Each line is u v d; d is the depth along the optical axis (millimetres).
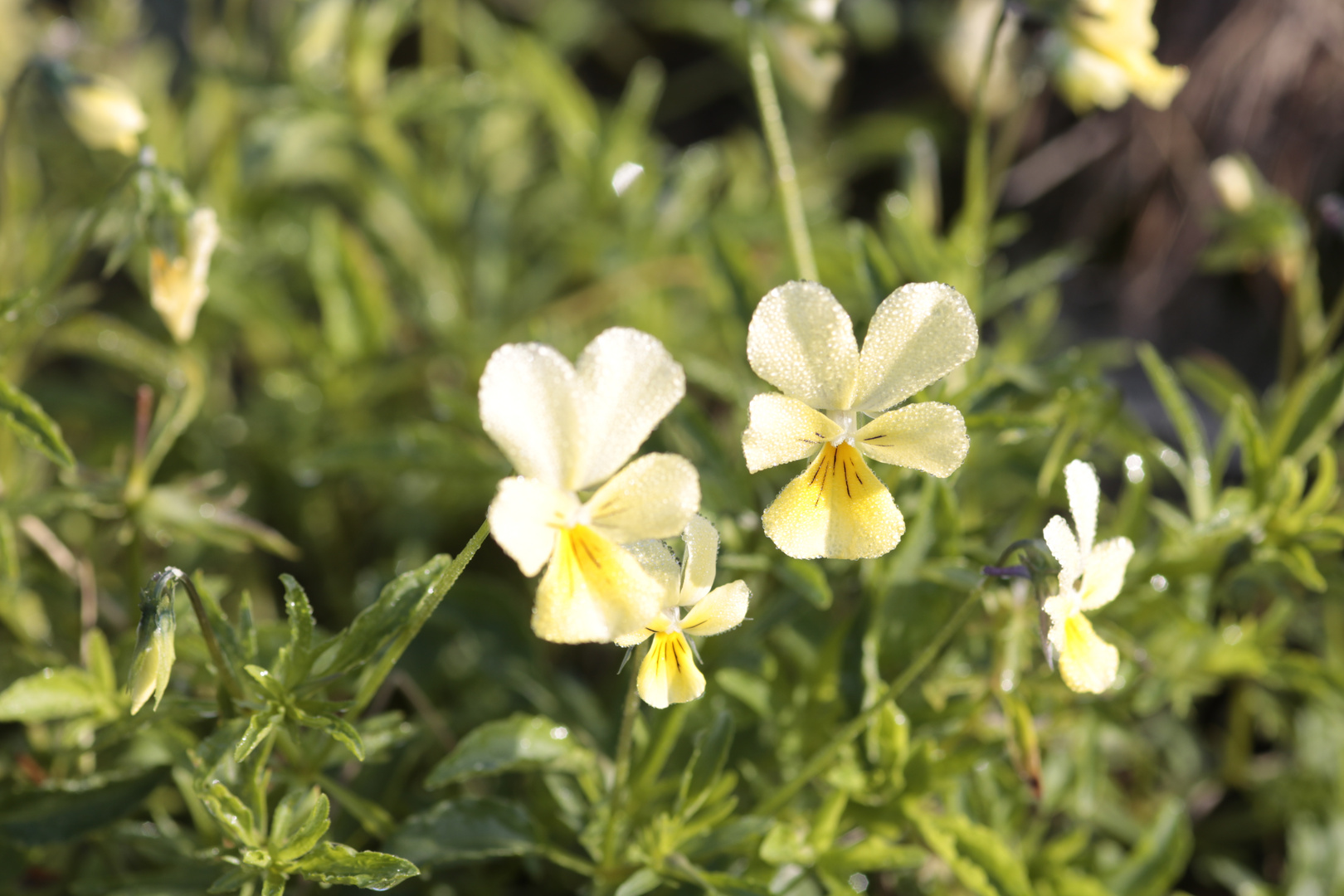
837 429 293
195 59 525
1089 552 302
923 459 292
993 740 357
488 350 473
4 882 349
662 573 289
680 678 294
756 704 354
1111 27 369
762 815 338
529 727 331
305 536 458
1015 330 459
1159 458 379
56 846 352
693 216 515
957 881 372
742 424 374
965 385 364
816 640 367
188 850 340
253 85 474
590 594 279
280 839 310
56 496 354
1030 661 365
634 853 330
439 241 502
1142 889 371
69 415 452
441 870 363
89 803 332
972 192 392
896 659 359
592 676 440
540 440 278
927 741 339
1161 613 372
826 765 345
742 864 345
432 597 303
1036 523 377
